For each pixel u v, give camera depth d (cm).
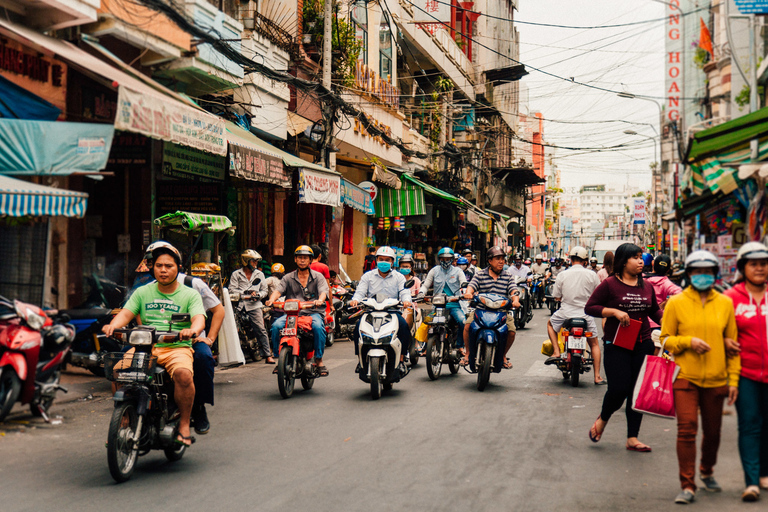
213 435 641
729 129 900
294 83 1341
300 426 677
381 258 880
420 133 2869
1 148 802
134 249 1173
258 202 1533
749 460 461
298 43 1716
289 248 1731
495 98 3888
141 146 1098
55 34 974
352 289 1509
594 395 857
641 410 545
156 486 486
